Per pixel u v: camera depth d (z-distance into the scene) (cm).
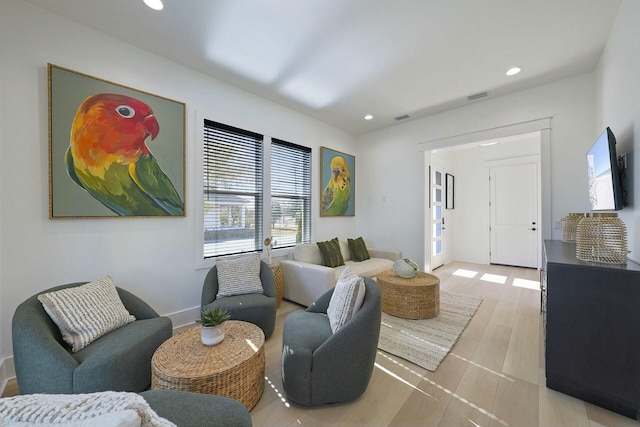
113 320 175
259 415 150
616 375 148
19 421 47
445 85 314
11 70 184
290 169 396
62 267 204
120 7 195
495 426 140
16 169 186
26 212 189
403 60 262
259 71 284
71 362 138
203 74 288
